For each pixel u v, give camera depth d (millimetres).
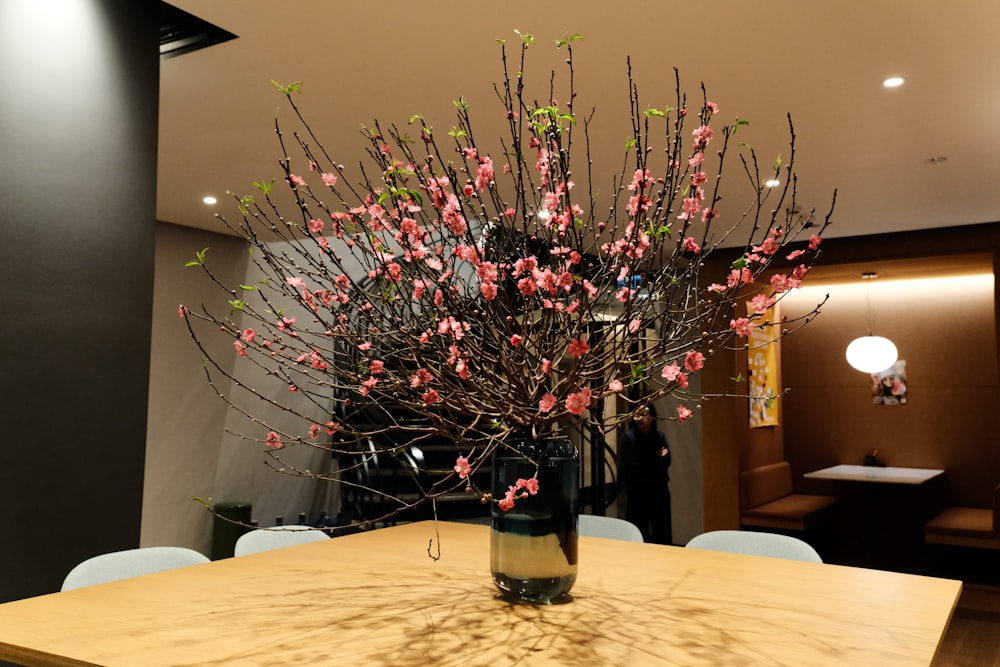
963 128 3770
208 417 6422
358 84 3379
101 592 1773
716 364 6664
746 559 2230
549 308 1464
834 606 1693
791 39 2893
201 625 1500
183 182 4965
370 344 1611
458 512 6062
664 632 1479
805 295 7684
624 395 1552
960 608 5062
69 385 2432
